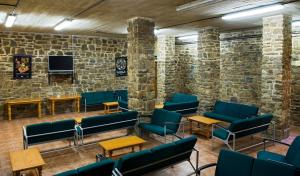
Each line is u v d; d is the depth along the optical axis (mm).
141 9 5305
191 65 11188
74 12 5531
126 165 3182
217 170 3449
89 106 10078
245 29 8383
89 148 5711
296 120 7609
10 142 6207
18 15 5793
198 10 5363
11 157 3951
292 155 3760
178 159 3984
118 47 10812
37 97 9211
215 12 5609
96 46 10258
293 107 7656
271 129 6246
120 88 10984
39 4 4801
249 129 5289
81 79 10023
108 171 3070
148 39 6426
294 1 4750
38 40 9070
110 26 7531
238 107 6996
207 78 8008
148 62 6484
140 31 6242
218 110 7496
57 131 4930
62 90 9680
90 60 10164
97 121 5297
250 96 8781
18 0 4527
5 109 8625
